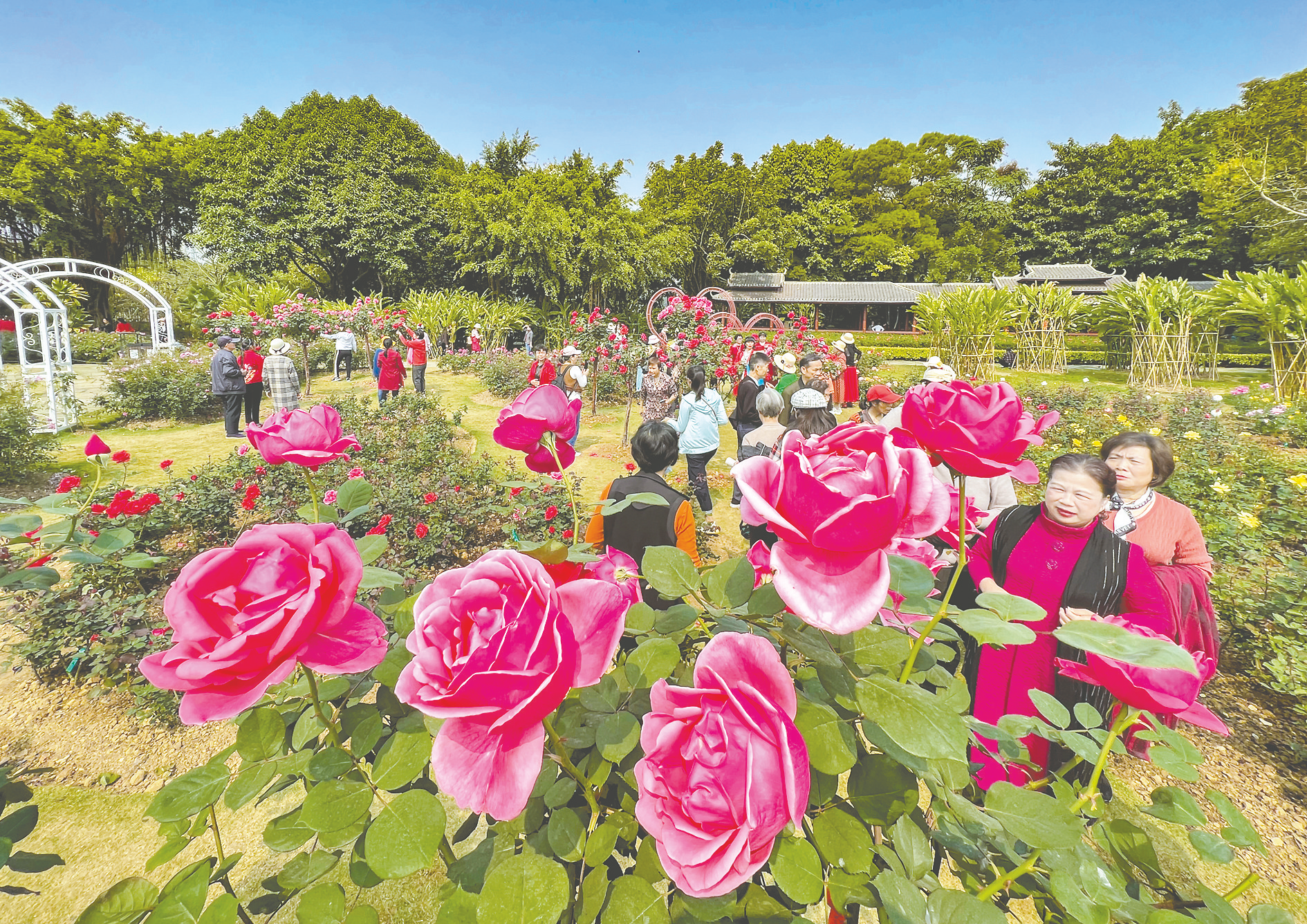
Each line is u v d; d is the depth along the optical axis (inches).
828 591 21.6
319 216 1116.5
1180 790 30.3
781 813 20.7
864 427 23.9
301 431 39.0
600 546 76.4
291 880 27.0
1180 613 91.6
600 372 509.0
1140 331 704.4
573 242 1117.1
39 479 265.7
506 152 1301.7
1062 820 25.2
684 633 33.9
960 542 27.6
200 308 995.9
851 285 1599.4
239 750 28.0
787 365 271.6
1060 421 353.1
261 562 24.7
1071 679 71.7
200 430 386.0
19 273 398.0
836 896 25.6
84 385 522.0
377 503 187.0
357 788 26.2
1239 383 674.2
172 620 23.5
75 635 124.7
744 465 23.7
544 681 20.4
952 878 73.5
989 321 781.9
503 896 22.3
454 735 22.9
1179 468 227.0
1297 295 532.1
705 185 1632.6
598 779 28.7
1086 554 70.8
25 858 29.4
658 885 25.9
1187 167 1491.1
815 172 1803.6
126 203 1284.4
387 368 427.8
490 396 532.4
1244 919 26.0
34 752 108.1
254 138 1163.9
